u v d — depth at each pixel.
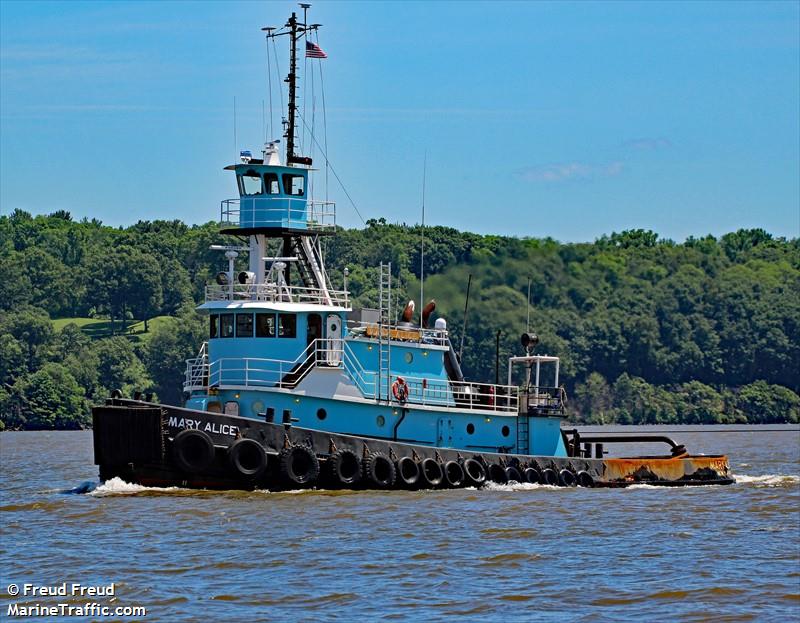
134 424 127.31
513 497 135.88
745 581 94.75
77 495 137.25
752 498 141.75
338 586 92.25
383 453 135.25
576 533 114.56
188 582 93.38
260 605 86.94
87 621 83.81
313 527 114.12
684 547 108.50
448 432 143.75
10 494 148.38
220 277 140.00
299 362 136.12
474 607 86.81
